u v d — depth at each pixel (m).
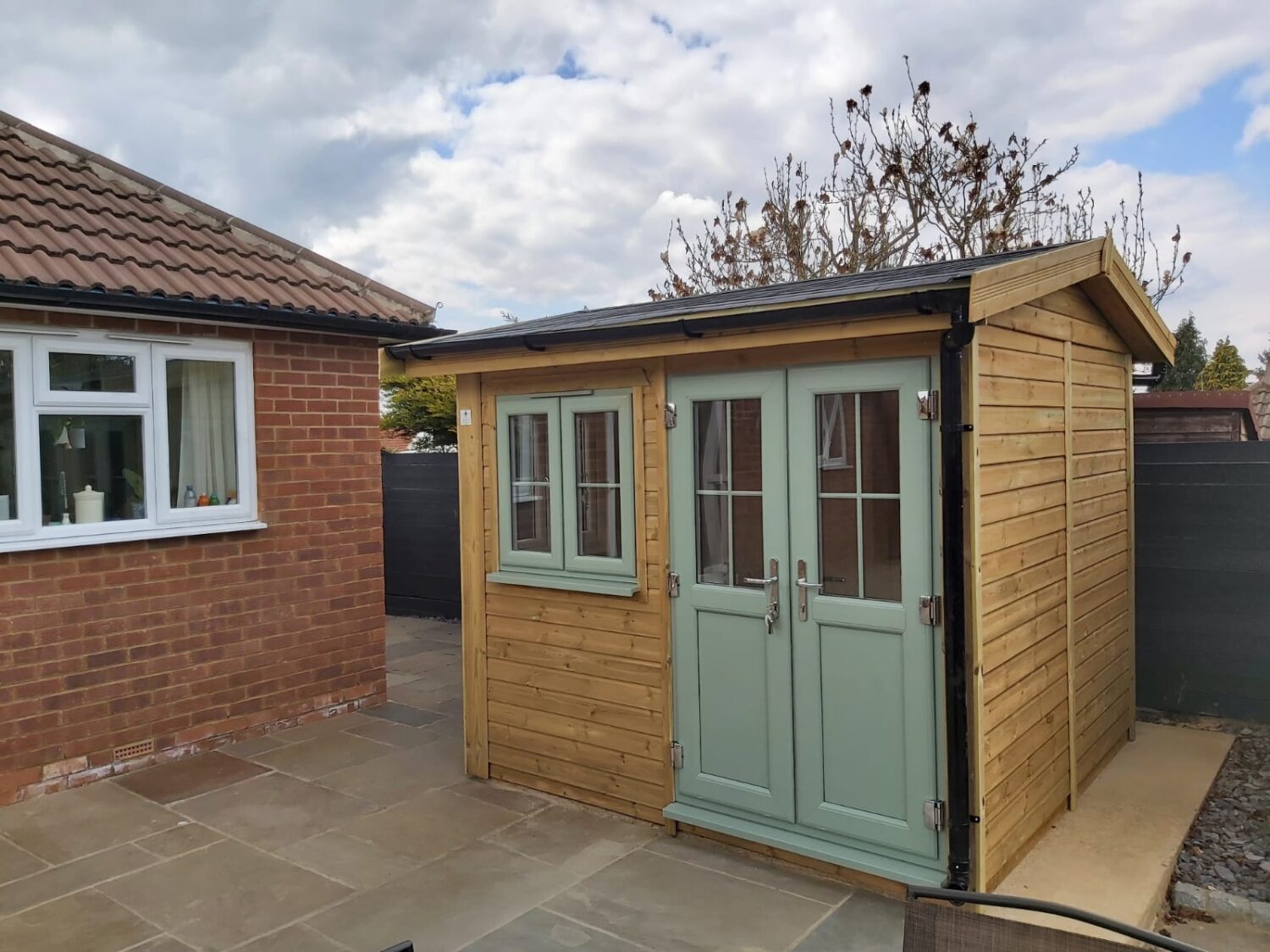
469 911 3.47
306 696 6.11
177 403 5.52
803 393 3.67
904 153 11.73
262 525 5.79
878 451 3.50
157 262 5.36
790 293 4.34
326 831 4.29
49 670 4.87
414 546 9.95
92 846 4.16
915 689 3.40
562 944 3.20
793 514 3.72
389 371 5.10
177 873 3.86
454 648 8.41
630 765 4.36
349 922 3.41
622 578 4.32
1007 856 3.58
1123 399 5.32
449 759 5.35
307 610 6.11
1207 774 4.78
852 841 3.62
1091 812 4.29
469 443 4.94
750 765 3.92
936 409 3.31
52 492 4.95
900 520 3.42
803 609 3.70
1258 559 5.46
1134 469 5.64
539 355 4.37
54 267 4.70
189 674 5.48
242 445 5.76
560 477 4.55
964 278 2.96
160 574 5.34
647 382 4.19
